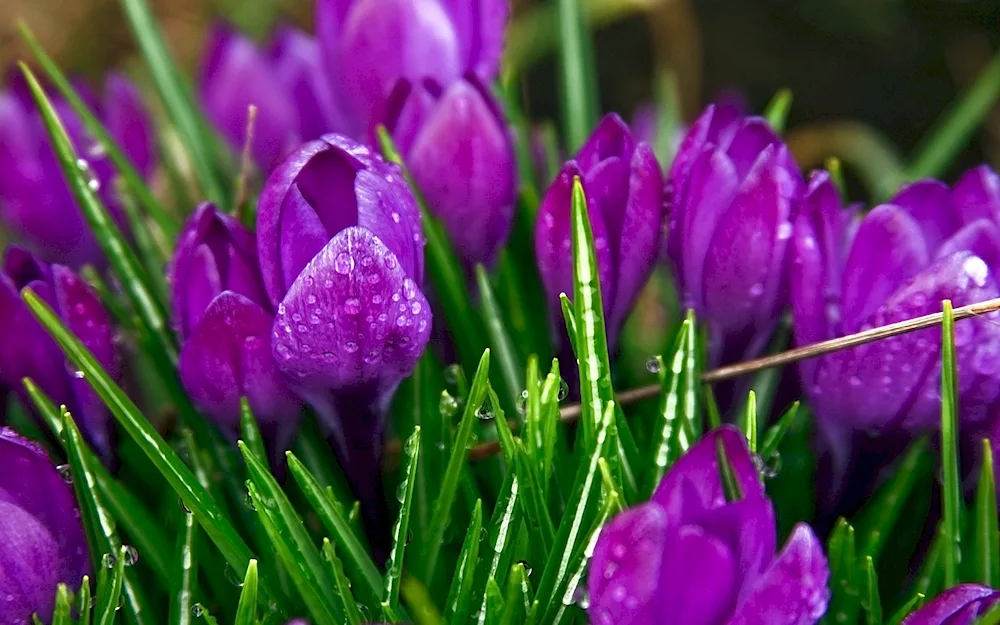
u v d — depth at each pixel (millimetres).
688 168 571
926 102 1062
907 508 584
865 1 1060
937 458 561
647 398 604
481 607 554
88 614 535
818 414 561
